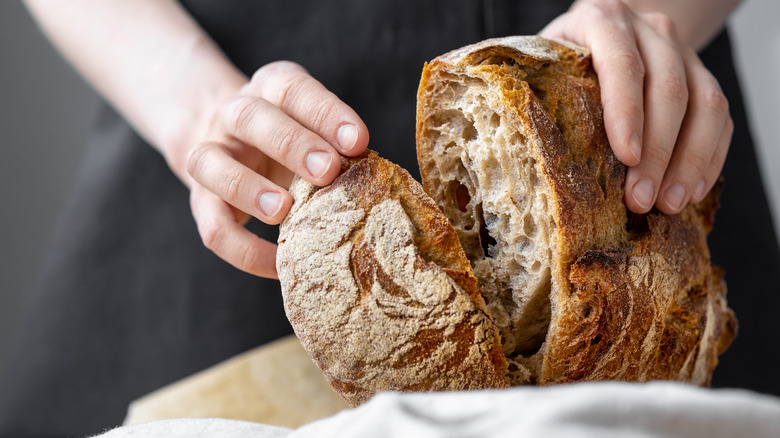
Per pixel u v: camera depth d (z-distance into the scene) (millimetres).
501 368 502
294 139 537
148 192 903
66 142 1308
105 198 910
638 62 571
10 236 1313
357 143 531
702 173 566
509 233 523
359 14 846
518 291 523
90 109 1301
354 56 854
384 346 496
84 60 830
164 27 808
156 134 774
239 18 860
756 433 347
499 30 835
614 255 515
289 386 744
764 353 910
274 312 912
